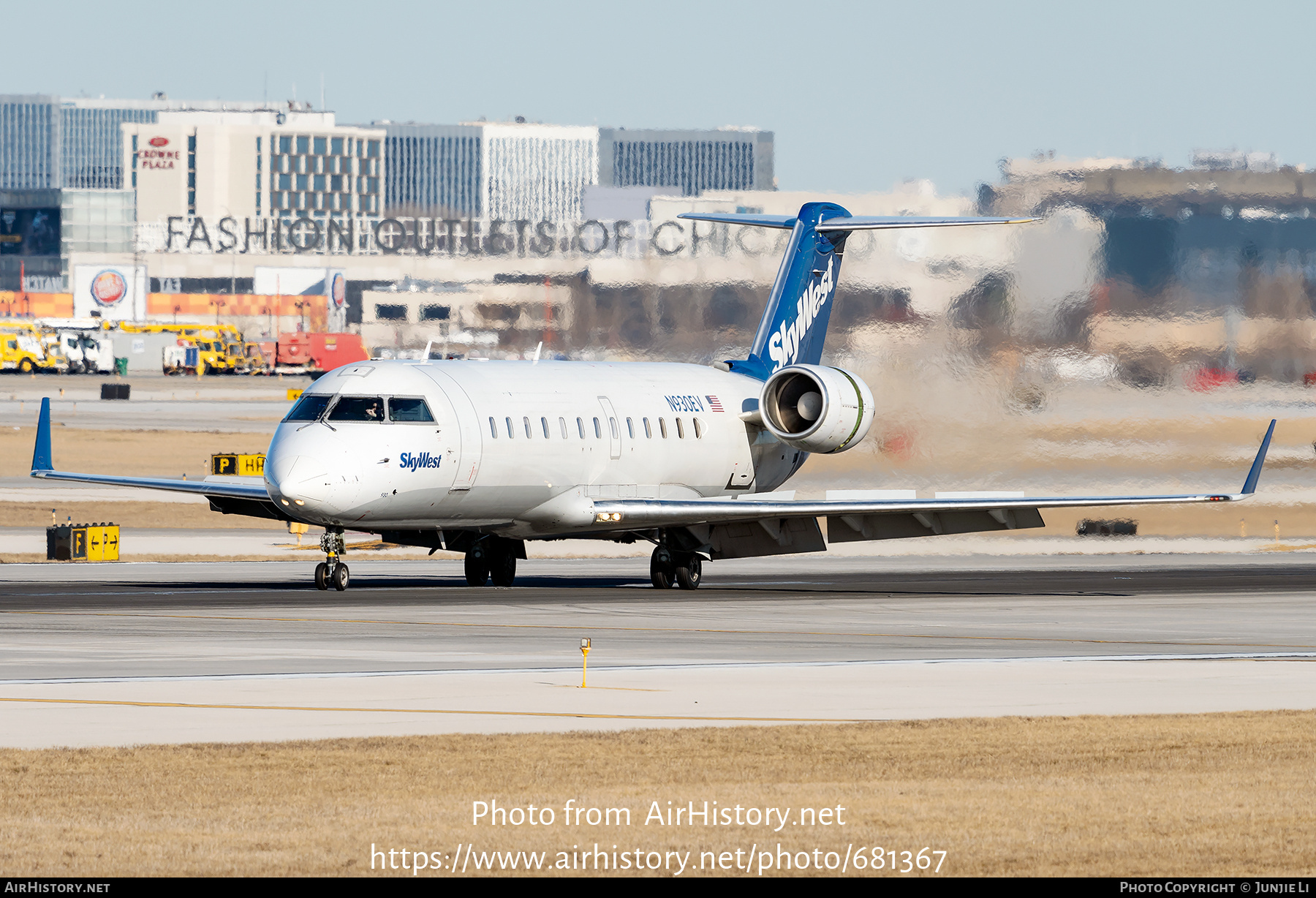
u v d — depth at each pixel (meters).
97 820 55.25
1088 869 50.16
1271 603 139.75
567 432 148.75
